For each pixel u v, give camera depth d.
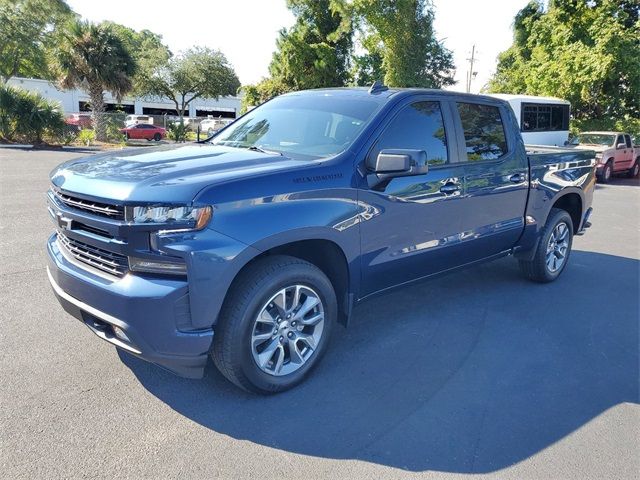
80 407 3.02
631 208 11.85
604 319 4.77
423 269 4.22
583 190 6.01
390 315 4.68
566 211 6.03
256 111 4.70
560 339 4.29
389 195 3.70
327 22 30.03
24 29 35.75
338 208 3.35
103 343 3.82
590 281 5.95
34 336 3.88
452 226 4.32
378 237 3.68
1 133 23.06
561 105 19.02
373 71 30.83
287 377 3.28
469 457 2.75
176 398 3.17
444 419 3.08
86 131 26.38
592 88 24.67
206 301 2.77
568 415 3.18
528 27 29.09
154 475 2.50
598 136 19.22
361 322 4.50
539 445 2.87
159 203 2.68
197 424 2.93
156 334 2.74
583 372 3.74
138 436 2.79
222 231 2.80
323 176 3.31
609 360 3.95
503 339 4.25
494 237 4.83
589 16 23.78
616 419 3.16
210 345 2.85
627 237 8.57
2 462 2.52
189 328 2.79
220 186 2.84
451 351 3.99
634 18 25.58
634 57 22.78
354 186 3.47
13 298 4.59
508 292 5.45
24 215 8.03
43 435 2.75
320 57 29.75
